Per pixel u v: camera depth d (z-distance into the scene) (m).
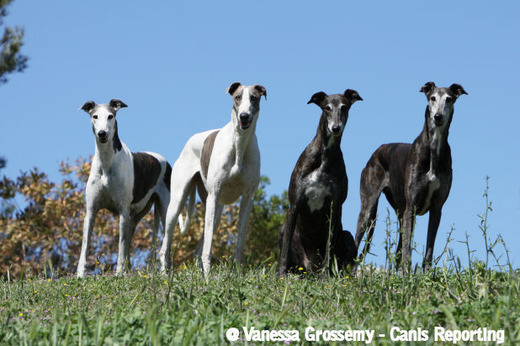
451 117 9.77
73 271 18.84
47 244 19.53
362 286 6.27
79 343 4.88
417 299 6.18
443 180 9.75
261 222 23.80
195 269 8.49
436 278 6.96
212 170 10.15
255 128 10.10
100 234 19.64
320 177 9.28
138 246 20.30
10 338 5.14
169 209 11.35
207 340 4.86
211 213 10.08
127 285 8.38
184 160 11.34
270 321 5.41
